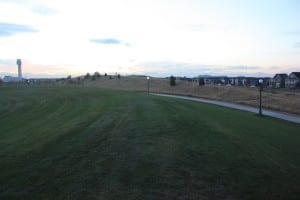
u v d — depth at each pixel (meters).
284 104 27.17
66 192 4.65
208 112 17.38
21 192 4.64
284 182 5.38
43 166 5.89
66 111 17.50
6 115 17.09
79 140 8.21
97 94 33.16
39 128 10.93
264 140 9.27
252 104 28.48
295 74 84.19
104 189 4.79
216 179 5.38
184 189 4.89
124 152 6.97
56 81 108.12
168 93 48.81
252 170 5.98
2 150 7.23
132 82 77.31
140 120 12.11
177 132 9.65
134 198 4.49
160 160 6.39
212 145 7.96
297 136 11.05
